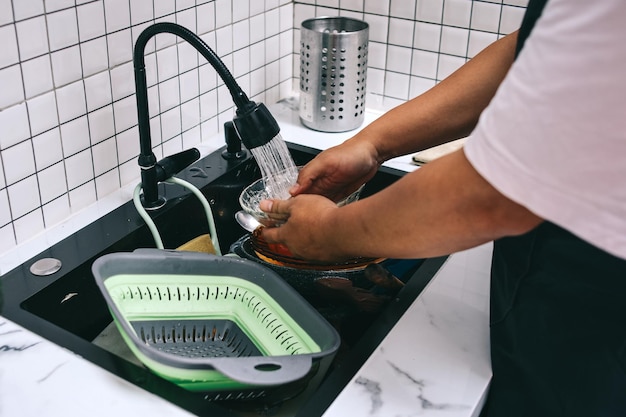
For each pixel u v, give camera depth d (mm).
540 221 577
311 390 855
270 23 1461
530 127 515
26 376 762
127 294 881
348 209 714
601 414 743
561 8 506
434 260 1033
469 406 763
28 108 963
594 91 486
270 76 1517
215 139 1369
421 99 954
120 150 1151
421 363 826
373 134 968
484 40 1373
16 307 876
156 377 767
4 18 893
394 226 652
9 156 956
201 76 1293
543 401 779
